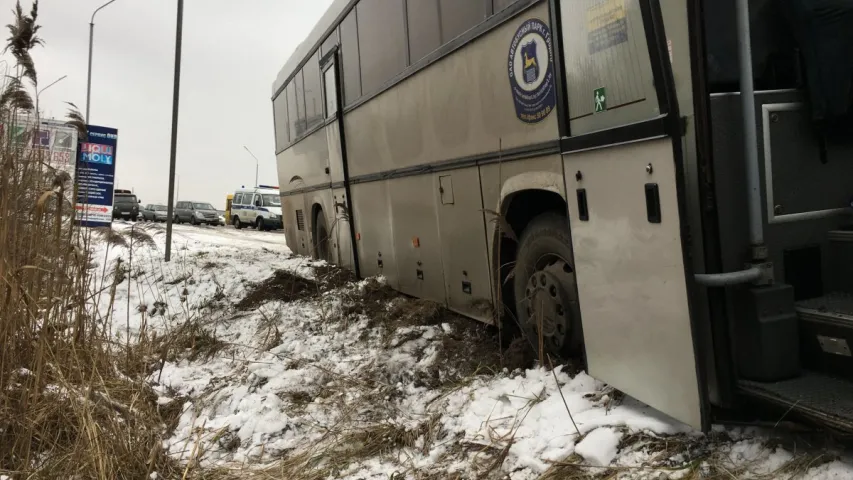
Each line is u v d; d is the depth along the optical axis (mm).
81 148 5781
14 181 4453
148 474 3154
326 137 9477
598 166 3182
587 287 3400
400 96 6340
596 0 3146
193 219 43312
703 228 2748
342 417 4043
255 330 6520
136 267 9828
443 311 5871
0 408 3391
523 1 4031
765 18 2883
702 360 2611
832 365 2670
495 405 3842
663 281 2750
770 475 2570
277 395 4434
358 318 6516
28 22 5352
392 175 6777
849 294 2910
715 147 2732
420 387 4551
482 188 4832
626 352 3098
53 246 4559
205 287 8844
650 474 2742
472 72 4809
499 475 3045
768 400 2568
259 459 3535
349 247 8750
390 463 3373
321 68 9539
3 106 5352
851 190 3020
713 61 2754
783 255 2869
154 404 4254
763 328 2684
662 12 2896
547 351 4266
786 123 2879
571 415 3365
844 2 2822
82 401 3441
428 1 5523
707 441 2887
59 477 3031
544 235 4254
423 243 6113
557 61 3500
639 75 2850
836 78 2793
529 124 4086
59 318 4328
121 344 5145
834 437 2609
